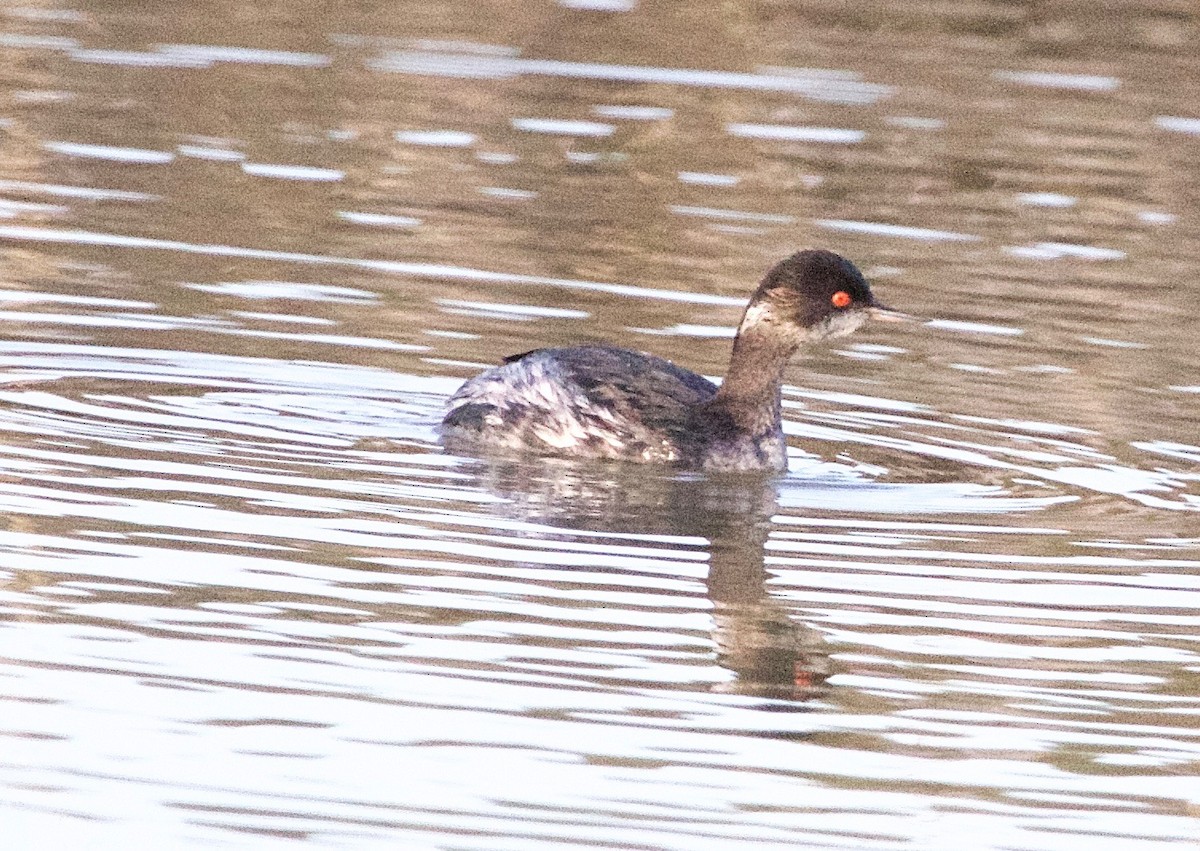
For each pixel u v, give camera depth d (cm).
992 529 1475
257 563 1321
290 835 1011
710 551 1403
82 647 1188
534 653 1219
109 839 998
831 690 1198
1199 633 1295
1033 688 1211
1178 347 1931
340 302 1920
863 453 1652
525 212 2230
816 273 1619
